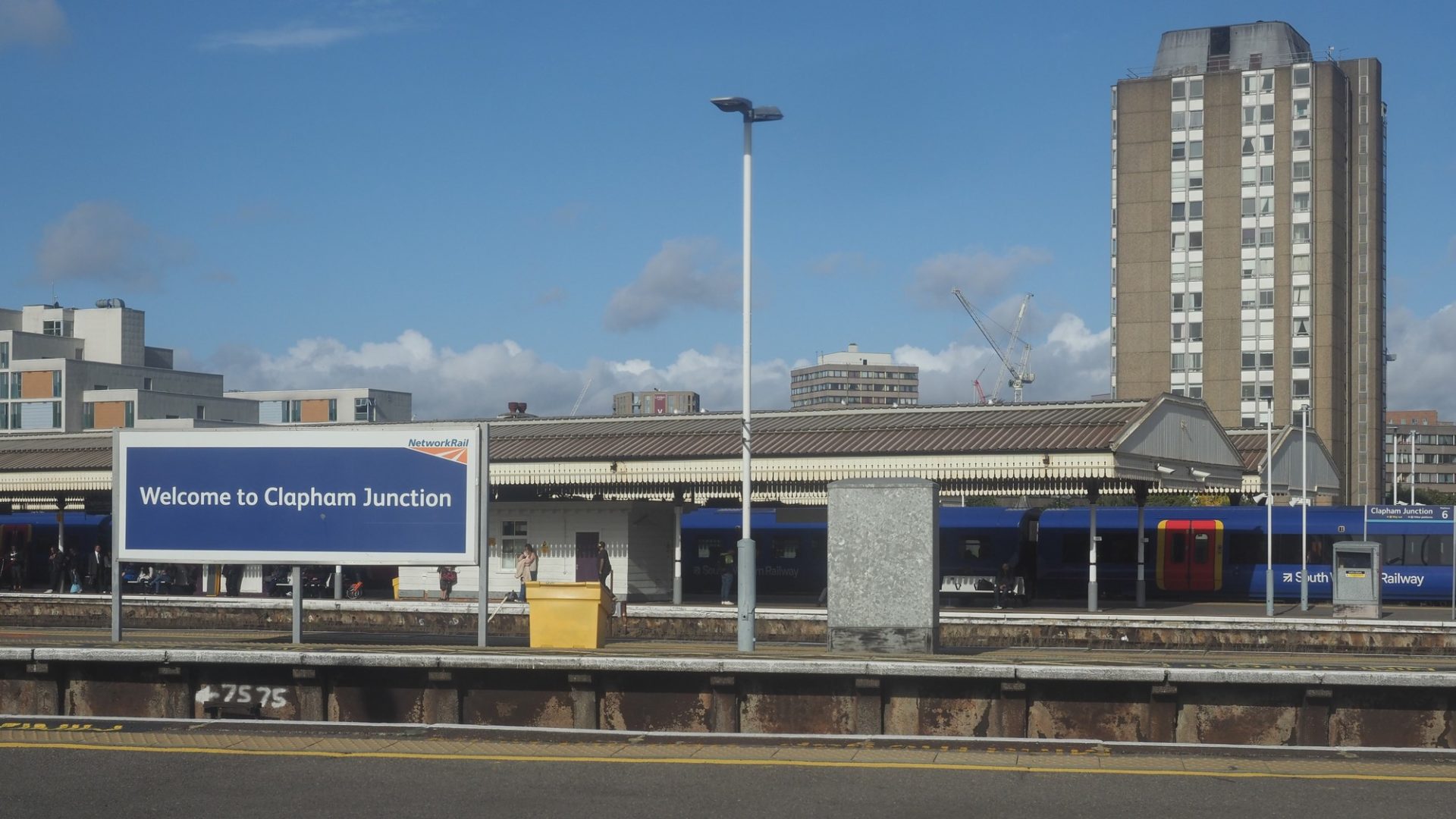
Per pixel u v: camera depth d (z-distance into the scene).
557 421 52.56
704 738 13.87
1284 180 113.00
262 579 50.91
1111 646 31.08
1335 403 111.75
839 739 13.75
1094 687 15.67
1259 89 113.94
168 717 17.69
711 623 32.28
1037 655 20.61
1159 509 53.34
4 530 64.50
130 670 17.88
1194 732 15.49
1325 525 50.88
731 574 47.25
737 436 45.94
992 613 35.56
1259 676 15.01
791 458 43.25
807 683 16.30
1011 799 11.26
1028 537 53.94
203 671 17.72
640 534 47.34
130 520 24.06
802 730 16.27
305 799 11.33
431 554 23.41
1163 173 116.00
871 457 42.09
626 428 49.62
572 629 22.59
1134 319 116.25
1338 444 112.31
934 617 20.98
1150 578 52.75
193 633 30.70
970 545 53.75
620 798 11.35
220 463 23.97
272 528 23.83
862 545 21.16
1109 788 11.66
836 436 44.34
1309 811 10.84
